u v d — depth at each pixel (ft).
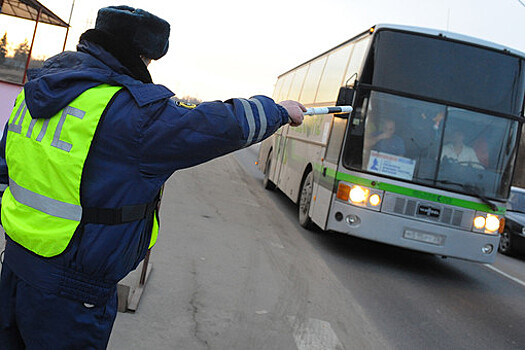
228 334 13.65
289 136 40.45
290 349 13.42
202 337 13.15
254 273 19.86
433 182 24.63
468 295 23.07
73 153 5.39
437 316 18.89
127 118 5.45
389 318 17.66
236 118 5.74
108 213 5.54
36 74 5.95
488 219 24.93
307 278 20.67
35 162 5.56
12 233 5.71
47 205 5.50
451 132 24.89
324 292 19.21
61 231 5.46
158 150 5.53
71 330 5.66
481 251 24.88
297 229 31.17
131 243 5.75
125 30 5.79
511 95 25.40
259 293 17.57
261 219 31.91
